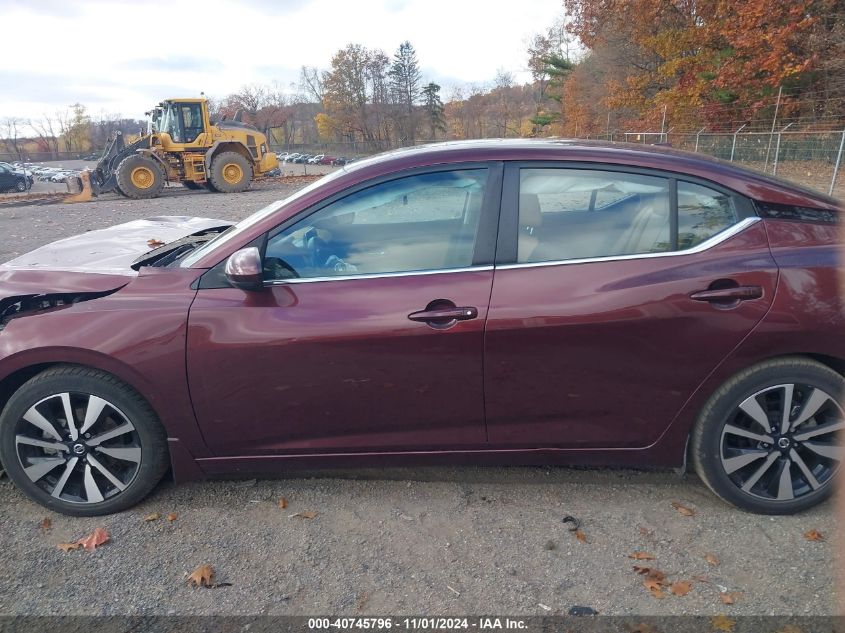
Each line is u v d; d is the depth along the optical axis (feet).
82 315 9.36
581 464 9.78
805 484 9.46
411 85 244.42
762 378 9.12
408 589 8.27
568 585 8.28
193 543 9.26
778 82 76.54
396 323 9.04
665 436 9.48
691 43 91.35
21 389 9.52
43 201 72.59
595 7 112.37
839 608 7.73
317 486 10.66
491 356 9.08
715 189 9.37
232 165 72.59
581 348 9.04
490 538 9.24
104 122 295.89
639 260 9.15
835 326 8.92
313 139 291.79
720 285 8.96
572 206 9.42
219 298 9.36
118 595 8.26
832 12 74.95
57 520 9.87
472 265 9.24
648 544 9.03
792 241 9.18
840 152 51.47
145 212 53.11
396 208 9.55
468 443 9.60
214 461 9.80
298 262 9.54
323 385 9.28
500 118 238.68
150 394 9.35
